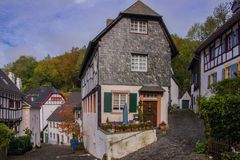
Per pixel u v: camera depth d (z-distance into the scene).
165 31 28.17
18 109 42.53
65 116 57.81
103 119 26.55
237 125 13.34
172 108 48.69
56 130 61.91
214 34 32.41
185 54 68.81
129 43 27.44
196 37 70.69
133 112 27.09
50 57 95.25
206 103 14.78
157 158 17.67
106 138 22.16
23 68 96.44
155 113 27.70
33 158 29.09
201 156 15.67
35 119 50.22
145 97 27.58
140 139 22.25
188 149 18.02
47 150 38.81
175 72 68.44
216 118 14.20
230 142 13.91
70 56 91.81
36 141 50.09
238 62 27.05
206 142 16.66
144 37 27.78
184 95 57.91
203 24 67.12
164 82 27.83
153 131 22.58
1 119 34.03
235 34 27.86
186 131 24.94
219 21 60.34
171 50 28.89
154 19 28.00
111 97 26.73
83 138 38.09
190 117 35.38
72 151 35.12
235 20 26.64
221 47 31.45
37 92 77.56
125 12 27.03
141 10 27.53
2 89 33.94
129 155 21.23
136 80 27.34
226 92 15.84
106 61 26.89
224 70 30.52
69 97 65.81
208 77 35.81
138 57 27.61
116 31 27.28
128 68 27.28
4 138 25.39
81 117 42.94
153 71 27.75
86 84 36.94
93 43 27.14
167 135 23.84
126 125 22.59
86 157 27.55
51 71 90.62
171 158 16.73
